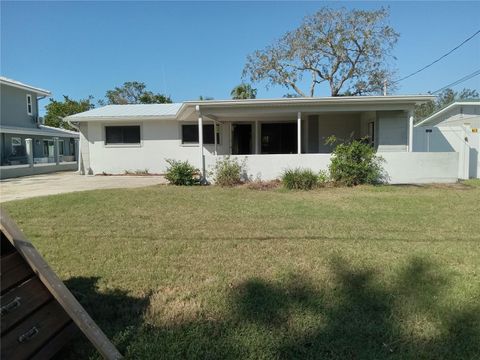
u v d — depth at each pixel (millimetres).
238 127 18219
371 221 6715
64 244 5371
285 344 2791
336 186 11547
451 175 12289
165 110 18984
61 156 26656
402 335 2895
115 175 17938
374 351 2707
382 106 12750
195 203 8648
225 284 3895
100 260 4688
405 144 13570
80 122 18203
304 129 17094
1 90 23234
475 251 4930
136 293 3713
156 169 18156
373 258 4652
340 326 3018
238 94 27562
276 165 12703
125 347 2781
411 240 5465
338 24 27156
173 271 4281
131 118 17547
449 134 14273
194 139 18062
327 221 6738
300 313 3236
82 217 7176
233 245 5281
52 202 8711
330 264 4449
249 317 3189
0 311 2223
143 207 8156
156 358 2633
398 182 12234
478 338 2846
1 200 9555
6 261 2338
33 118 26031
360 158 11734
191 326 3059
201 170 12906
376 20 26672
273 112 13289
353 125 16438
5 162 22031
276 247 5160
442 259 4602
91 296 3643
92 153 18312
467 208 7891
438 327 3000
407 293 3611
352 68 28047
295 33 28125
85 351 2742
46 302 2533
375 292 3643
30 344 2367
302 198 9398
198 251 5020
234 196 9711
